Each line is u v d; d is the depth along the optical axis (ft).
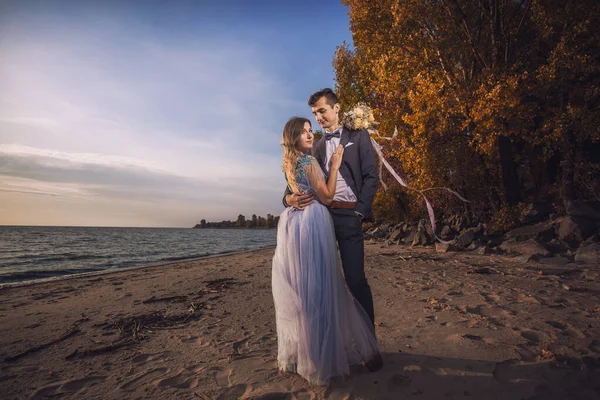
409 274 20.75
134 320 12.98
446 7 43.86
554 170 49.37
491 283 16.52
